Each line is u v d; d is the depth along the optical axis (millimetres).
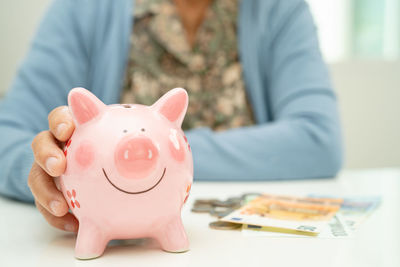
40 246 487
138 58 1269
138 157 424
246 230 535
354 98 2086
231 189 888
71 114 458
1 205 738
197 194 827
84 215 445
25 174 701
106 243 458
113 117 452
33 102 1072
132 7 1278
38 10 1975
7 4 1941
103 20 1260
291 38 1243
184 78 1280
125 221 441
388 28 2453
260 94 1291
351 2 2439
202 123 1271
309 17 1285
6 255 453
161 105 478
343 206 674
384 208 681
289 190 878
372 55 2473
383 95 2100
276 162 1000
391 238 502
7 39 1957
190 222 590
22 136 837
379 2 2451
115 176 425
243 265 415
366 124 2104
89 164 433
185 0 1266
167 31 1251
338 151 1061
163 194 443
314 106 1094
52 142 476
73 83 1187
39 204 524
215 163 979
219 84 1295
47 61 1142
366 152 2115
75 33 1231
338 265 411
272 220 557
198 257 441
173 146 454
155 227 458
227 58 1303
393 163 2121
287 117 1120
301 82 1168
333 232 523
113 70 1239
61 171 457
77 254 438
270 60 1296
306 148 1021
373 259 427
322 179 1043
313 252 452
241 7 1316
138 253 458
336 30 2477
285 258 434
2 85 1967
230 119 1277
